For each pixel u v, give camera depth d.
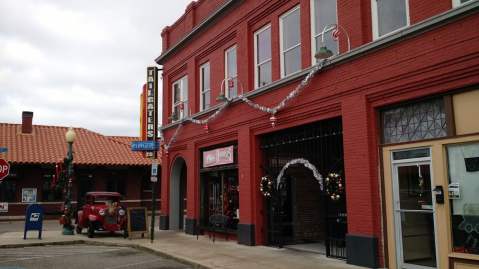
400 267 9.56
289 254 12.27
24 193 28.89
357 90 10.59
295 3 13.27
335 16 11.89
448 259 8.13
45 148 30.45
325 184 11.66
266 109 13.36
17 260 12.52
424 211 9.08
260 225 14.41
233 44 16.52
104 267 11.34
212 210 17.73
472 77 8.32
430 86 9.04
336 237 11.77
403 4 9.99
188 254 12.68
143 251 14.34
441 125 9.00
